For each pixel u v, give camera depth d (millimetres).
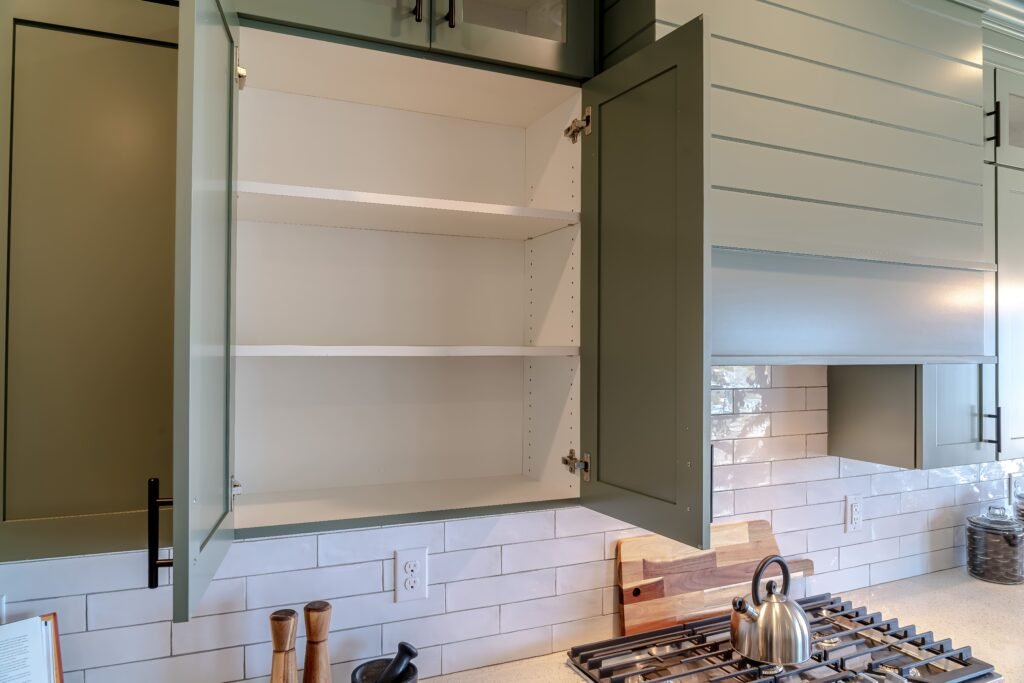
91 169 1102
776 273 1476
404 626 1462
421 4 1321
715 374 1881
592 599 1659
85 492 1098
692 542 1133
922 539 2258
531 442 1735
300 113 1556
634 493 1298
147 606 1265
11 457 1057
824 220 1527
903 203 1661
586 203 1484
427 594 1481
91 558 1229
